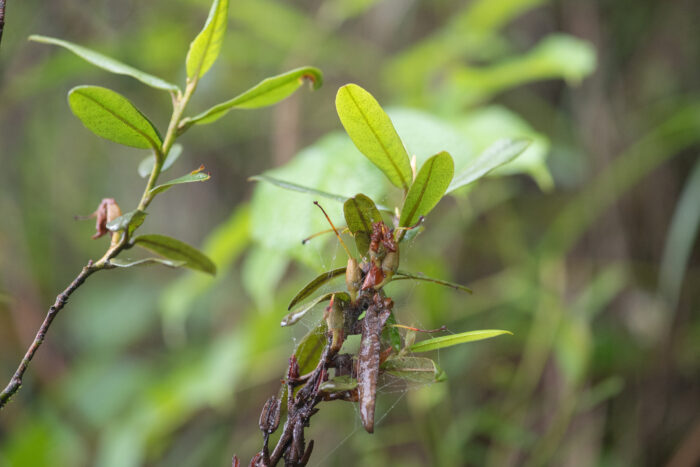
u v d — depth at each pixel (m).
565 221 0.89
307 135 1.10
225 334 1.07
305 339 0.47
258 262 0.65
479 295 0.94
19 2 1.03
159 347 1.24
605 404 0.90
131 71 0.49
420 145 0.59
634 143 0.96
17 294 1.12
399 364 0.47
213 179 1.18
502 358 0.97
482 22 0.89
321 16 0.98
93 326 1.23
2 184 1.16
